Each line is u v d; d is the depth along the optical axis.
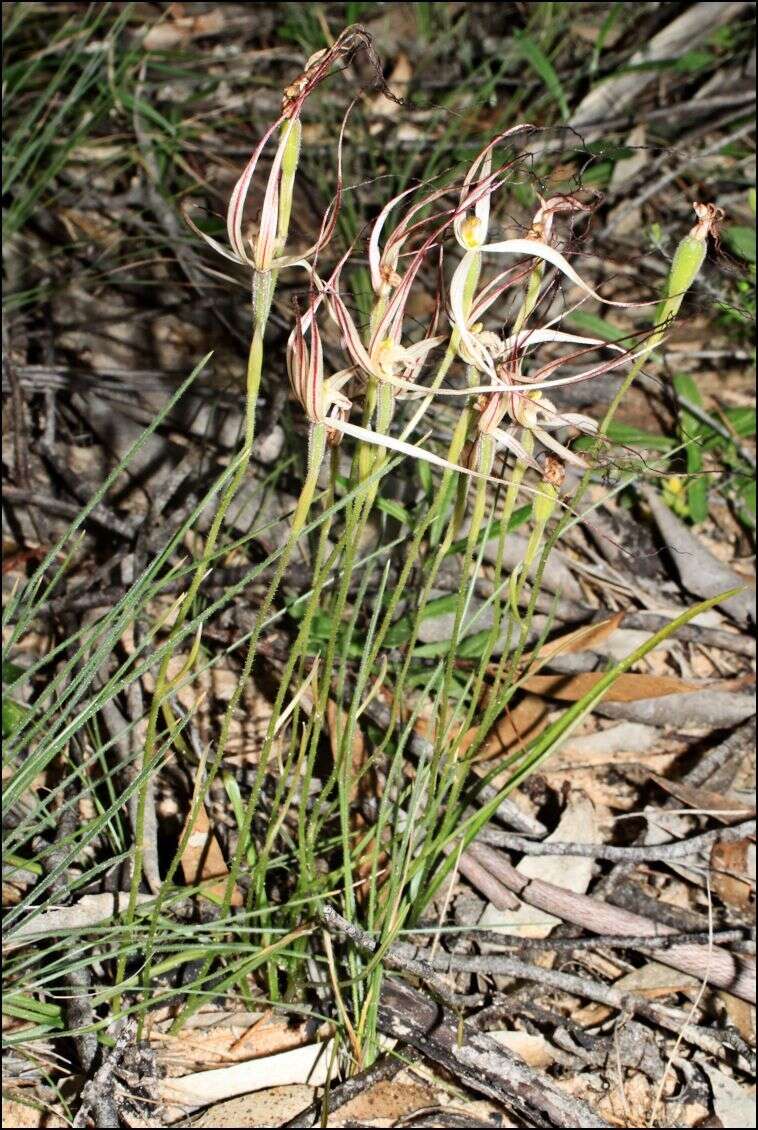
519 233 0.84
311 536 1.16
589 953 1.02
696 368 1.49
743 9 1.84
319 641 1.09
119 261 1.46
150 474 1.22
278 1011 0.97
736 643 1.17
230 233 0.78
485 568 1.19
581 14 1.91
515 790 1.08
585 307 1.56
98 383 1.27
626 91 1.75
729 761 1.09
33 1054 0.94
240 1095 0.94
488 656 0.90
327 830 1.03
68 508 1.16
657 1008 0.98
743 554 1.29
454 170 0.82
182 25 1.85
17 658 1.10
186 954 0.93
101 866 0.90
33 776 0.89
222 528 1.16
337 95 1.74
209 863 1.00
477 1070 0.93
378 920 0.96
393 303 0.79
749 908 1.04
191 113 1.71
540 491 0.84
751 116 1.76
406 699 1.09
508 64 1.85
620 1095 0.96
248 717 1.09
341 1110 0.94
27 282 1.38
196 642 0.86
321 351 0.79
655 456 1.33
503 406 0.82
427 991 0.97
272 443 1.22
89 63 1.49
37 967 0.96
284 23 1.89
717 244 0.82
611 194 1.64
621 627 1.16
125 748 1.03
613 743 1.11
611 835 1.07
